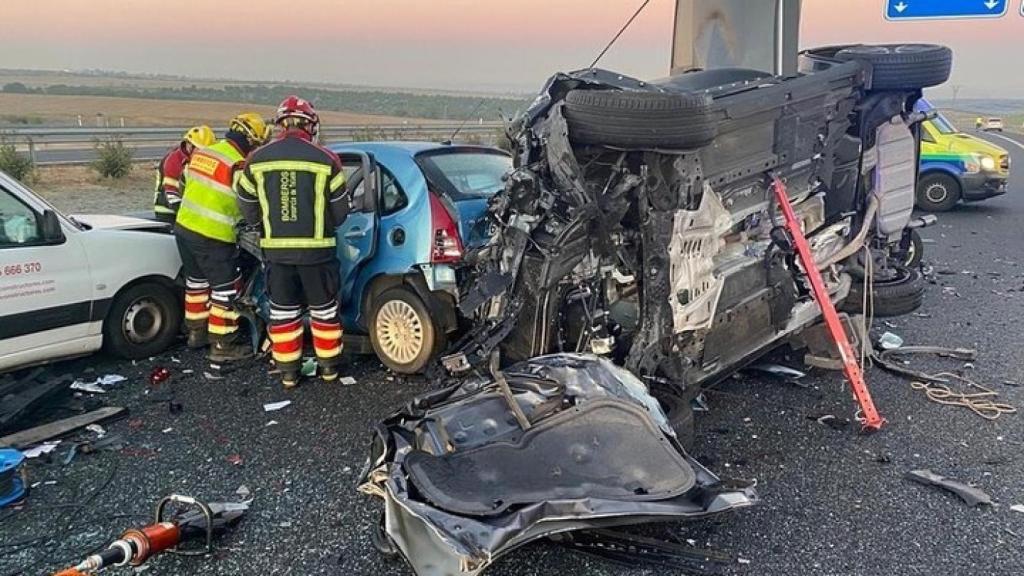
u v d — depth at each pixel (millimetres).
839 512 3637
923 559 3242
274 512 3705
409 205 5395
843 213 5641
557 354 4039
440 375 4637
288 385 5355
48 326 5266
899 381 5344
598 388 3766
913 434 4500
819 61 5422
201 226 5648
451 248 5223
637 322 4402
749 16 5367
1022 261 9328
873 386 5254
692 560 3246
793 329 5070
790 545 3359
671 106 3781
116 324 5809
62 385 5020
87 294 5484
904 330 6520
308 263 5125
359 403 5094
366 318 5711
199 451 4395
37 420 4832
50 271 5246
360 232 5559
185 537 3350
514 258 4406
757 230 4754
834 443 4398
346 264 5672
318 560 3301
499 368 4422
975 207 14375
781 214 4801
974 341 6215
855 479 3965
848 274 5730
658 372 4312
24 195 5160
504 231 4500
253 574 3205
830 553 3295
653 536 3436
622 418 3531
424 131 21344
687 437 4133
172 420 4844
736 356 4621
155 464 4242
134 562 3092
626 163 4141
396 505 3002
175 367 5855
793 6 5246
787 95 4562
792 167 4891
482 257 4664
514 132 4543
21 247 5102
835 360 5168
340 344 5461
